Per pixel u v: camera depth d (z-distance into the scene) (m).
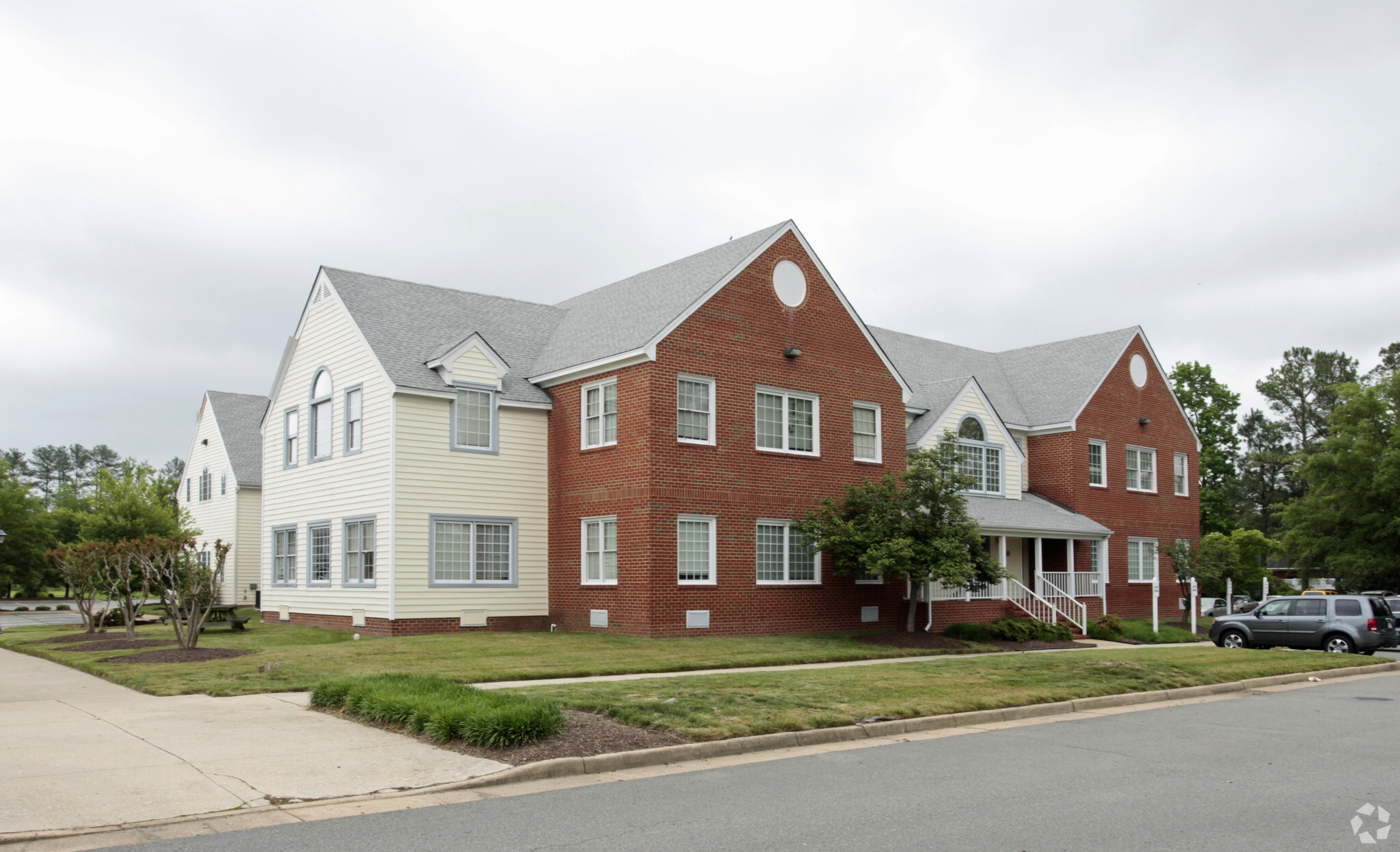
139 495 39.22
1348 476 49.28
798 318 27.94
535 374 28.44
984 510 31.62
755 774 10.13
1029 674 17.30
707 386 25.80
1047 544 36.44
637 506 24.62
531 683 16.56
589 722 11.94
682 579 24.78
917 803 8.85
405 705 11.77
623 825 8.01
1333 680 20.77
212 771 9.53
